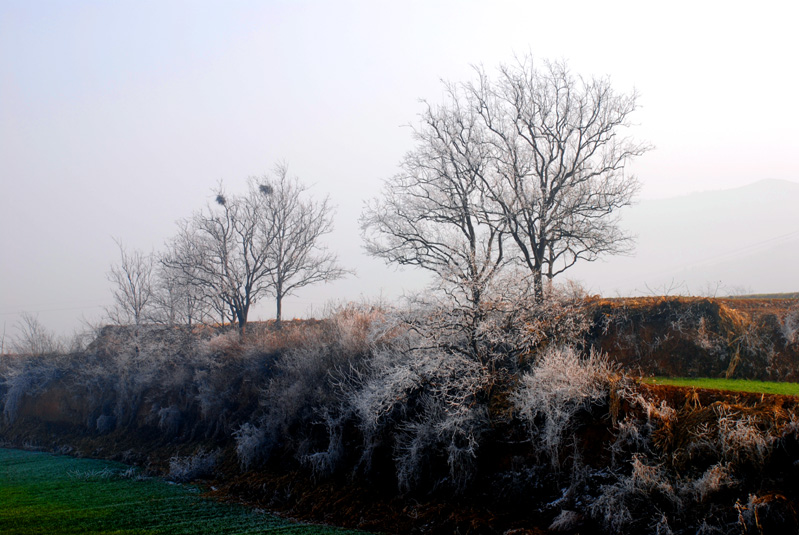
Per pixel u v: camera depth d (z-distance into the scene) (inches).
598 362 818.8
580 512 649.6
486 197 1181.7
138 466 1270.9
